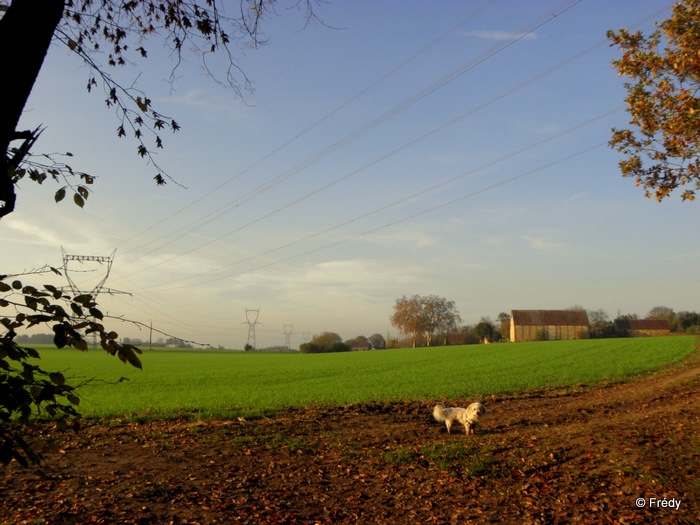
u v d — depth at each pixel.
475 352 77.06
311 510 9.21
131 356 4.05
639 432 13.60
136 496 9.44
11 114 3.66
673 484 9.41
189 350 165.88
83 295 4.02
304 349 128.25
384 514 9.02
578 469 10.84
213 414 21.08
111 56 7.37
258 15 6.96
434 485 10.55
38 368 3.92
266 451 13.79
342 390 31.30
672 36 14.14
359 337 175.50
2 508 8.34
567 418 19.41
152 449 13.78
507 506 9.20
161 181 6.61
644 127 14.74
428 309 137.62
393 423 18.98
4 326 3.69
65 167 4.76
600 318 146.50
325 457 13.12
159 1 6.72
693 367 40.38
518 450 12.67
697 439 12.50
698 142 13.81
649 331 132.88
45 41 3.85
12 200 3.91
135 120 6.38
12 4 3.79
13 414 3.85
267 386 35.62
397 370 48.81
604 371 40.28
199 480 10.77
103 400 26.94
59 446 4.00
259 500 9.62
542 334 126.88
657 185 15.23
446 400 25.84
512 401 25.67
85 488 9.73
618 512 8.55
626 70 14.70
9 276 3.97
